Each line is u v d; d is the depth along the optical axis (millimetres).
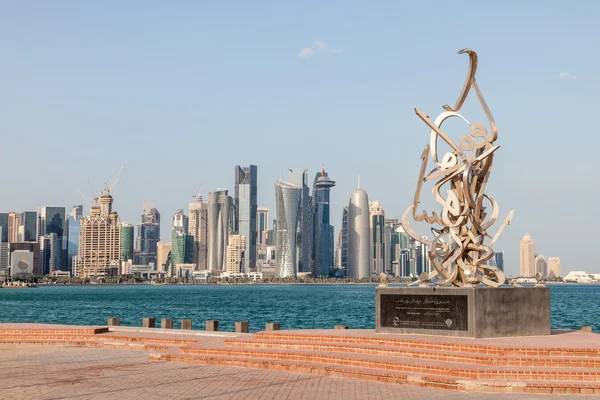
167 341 34938
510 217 32031
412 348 27812
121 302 189625
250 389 23172
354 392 22578
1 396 21984
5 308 149500
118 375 26250
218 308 145000
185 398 21672
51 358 31250
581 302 169625
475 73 31812
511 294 30203
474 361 25297
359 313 117750
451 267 32594
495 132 31250
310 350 29547
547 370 23719
